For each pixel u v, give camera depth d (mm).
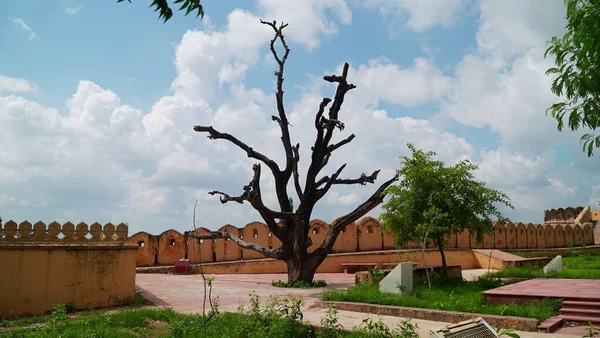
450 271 19672
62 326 10602
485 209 18453
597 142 5742
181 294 17734
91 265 14898
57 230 15008
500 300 13484
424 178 18578
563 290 14070
